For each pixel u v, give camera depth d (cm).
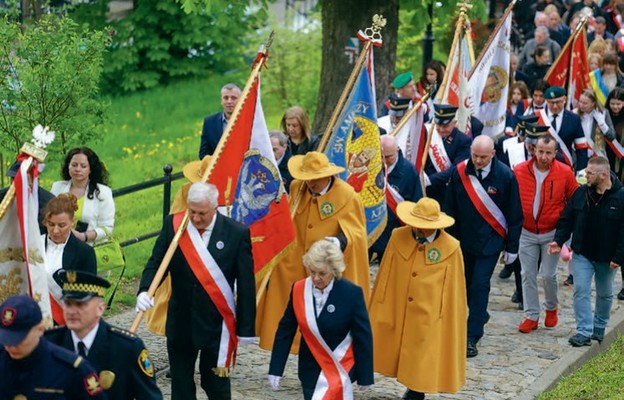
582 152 1817
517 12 2908
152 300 1074
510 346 1507
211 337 1112
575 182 1530
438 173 1592
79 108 1684
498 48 1877
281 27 2828
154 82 2797
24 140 1653
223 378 1141
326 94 2217
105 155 2344
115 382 875
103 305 881
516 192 1457
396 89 1795
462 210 1465
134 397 890
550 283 1559
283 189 1285
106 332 878
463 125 1758
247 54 2936
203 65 2877
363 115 1428
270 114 2659
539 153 1502
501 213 1459
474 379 1388
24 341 791
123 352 877
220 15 2236
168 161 2300
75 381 812
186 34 2798
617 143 1936
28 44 1661
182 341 1119
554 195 1520
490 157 1442
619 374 1428
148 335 1471
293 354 1359
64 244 1137
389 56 2202
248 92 1248
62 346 872
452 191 1474
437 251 1277
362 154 1428
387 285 1296
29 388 806
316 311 1125
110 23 2795
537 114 1812
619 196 1454
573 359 1466
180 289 1110
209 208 1075
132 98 2753
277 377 1141
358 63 1427
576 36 2091
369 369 1140
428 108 1812
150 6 2770
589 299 1505
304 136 1583
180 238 1101
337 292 1125
